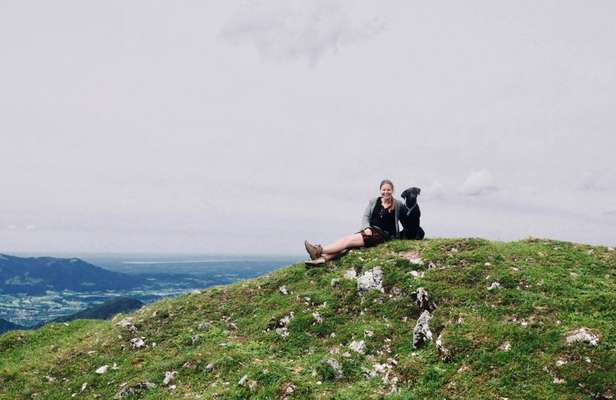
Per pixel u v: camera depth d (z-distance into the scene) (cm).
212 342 1612
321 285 1834
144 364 1559
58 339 2127
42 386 1559
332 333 1534
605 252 1838
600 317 1288
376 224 2000
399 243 1917
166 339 1736
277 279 2002
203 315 1877
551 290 1451
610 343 1155
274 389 1213
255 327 1678
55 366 1678
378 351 1391
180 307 1989
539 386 1081
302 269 2014
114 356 1681
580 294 1420
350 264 1883
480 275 1582
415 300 1573
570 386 1067
